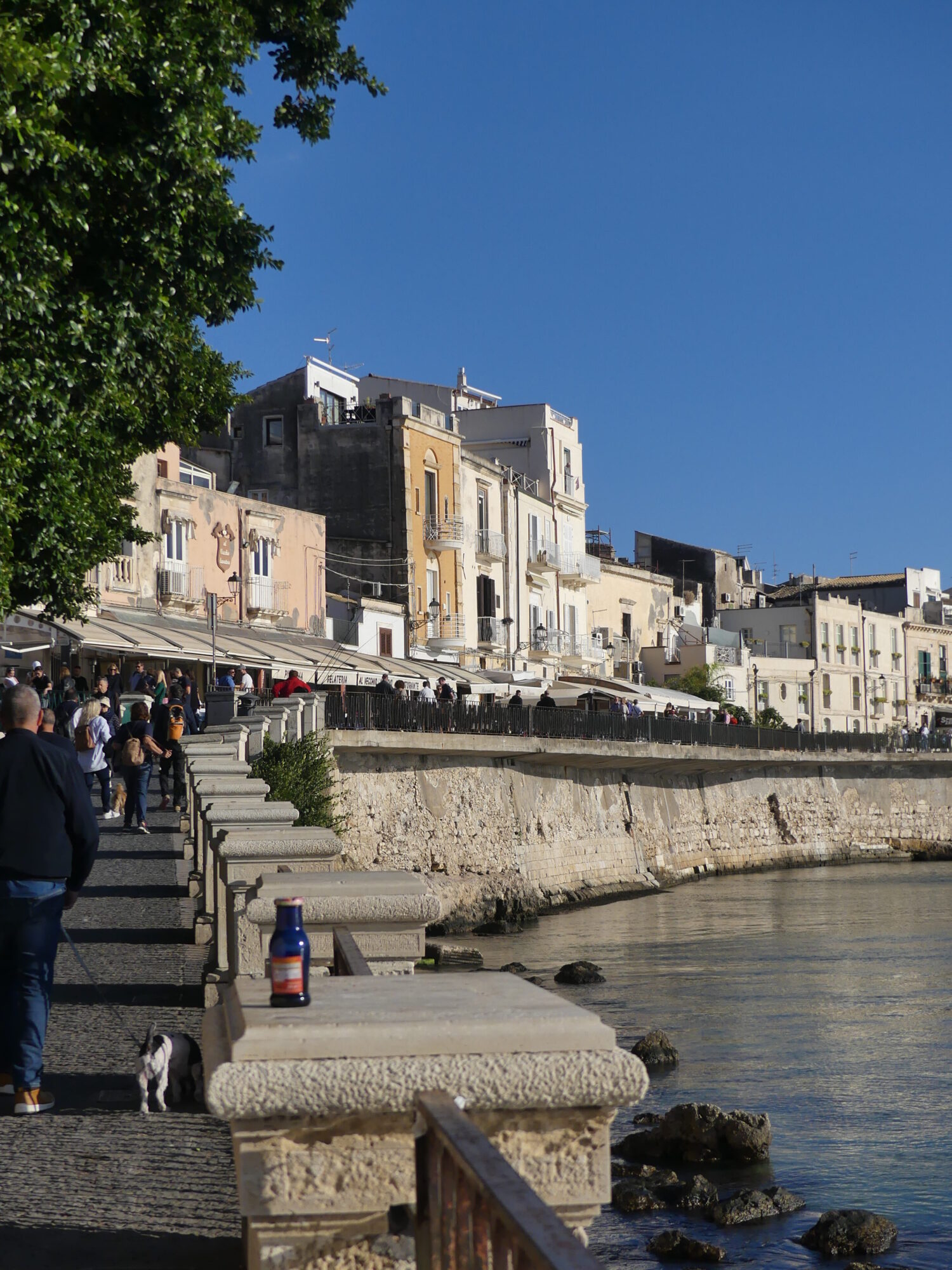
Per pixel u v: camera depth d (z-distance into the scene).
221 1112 3.09
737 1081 17.45
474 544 62.53
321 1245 3.22
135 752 24.70
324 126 19.88
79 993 10.89
